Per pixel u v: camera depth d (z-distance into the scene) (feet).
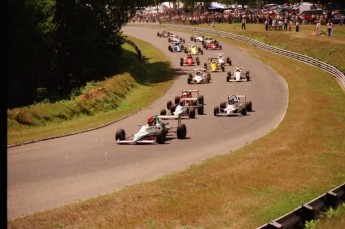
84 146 73.26
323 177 55.06
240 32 258.16
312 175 55.67
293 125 86.69
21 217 41.09
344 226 40.09
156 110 110.32
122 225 39.52
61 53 156.76
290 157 63.72
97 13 162.71
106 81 135.74
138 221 40.47
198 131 84.43
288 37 216.54
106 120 97.14
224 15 326.24
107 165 61.05
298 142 72.64
